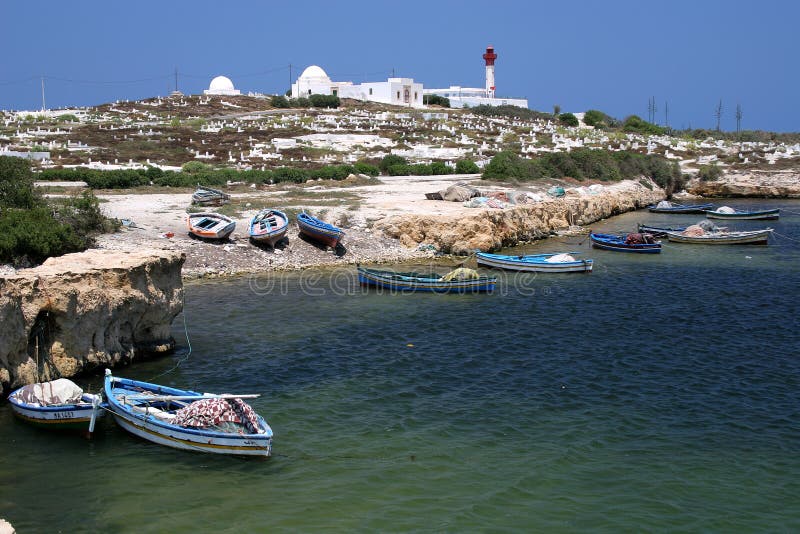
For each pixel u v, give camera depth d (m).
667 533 14.24
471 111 156.62
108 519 14.46
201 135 102.25
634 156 92.69
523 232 52.16
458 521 14.54
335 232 41.44
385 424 19.19
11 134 96.94
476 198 52.84
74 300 21.33
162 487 15.78
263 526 14.28
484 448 17.80
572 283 38.31
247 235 42.31
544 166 79.44
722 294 35.59
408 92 166.00
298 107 149.00
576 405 20.61
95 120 119.88
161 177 61.34
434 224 46.09
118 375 22.47
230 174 65.38
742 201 84.69
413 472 16.53
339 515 14.71
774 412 20.19
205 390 21.42
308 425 19.05
